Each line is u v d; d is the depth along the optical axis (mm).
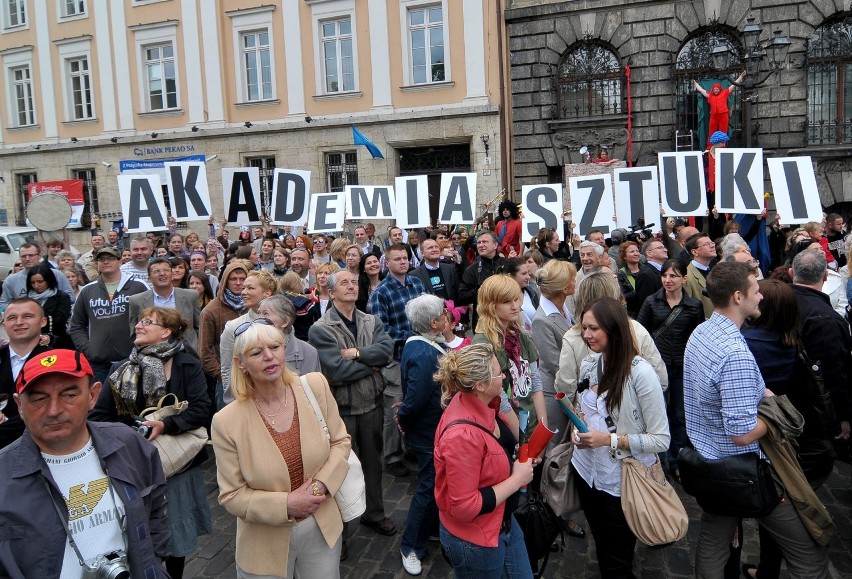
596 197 8742
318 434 2930
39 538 2059
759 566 3449
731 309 2996
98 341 5727
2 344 4062
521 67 17656
